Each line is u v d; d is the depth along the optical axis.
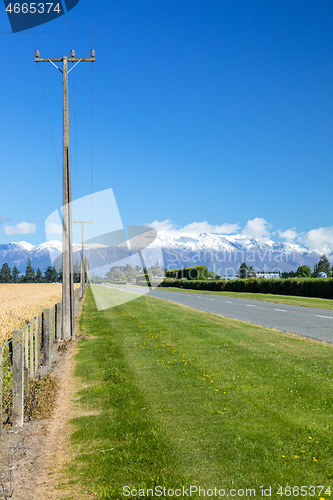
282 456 4.90
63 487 4.39
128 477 4.55
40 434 5.97
